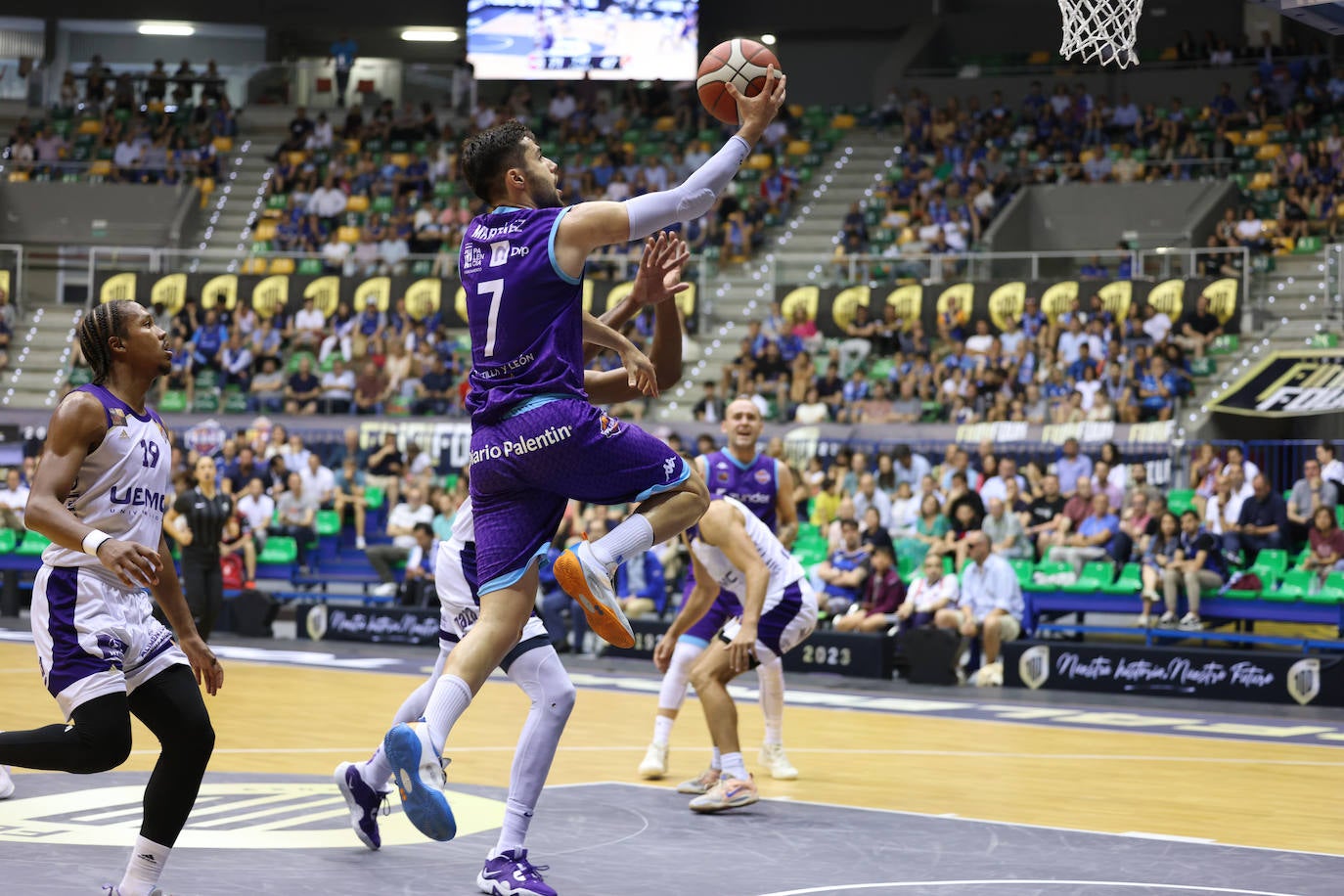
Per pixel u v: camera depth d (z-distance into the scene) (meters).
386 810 5.02
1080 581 12.88
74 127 27.39
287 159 26.08
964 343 18.84
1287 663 10.79
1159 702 10.84
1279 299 18.70
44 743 3.76
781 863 4.91
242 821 5.46
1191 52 25.53
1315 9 8.37
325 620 14.51
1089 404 16.62
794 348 19.09
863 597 13.00
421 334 20.16
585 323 4.26
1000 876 4.70
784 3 28.98
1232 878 4.73
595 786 6.67
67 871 4.39
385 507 16.73
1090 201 22.23
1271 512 12.98
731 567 6.63
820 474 15.20
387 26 29.73
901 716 9.92
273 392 19.77
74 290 22.89
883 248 22.16
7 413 19.77
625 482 3.95
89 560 3.88
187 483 15.86
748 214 23.17
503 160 4.09
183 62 28.33
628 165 25.36
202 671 4.18
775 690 7.15
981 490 14.45
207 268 24.09
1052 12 27.62
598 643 13.62
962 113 25.55
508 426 3.95
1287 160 21.80
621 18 27.17
